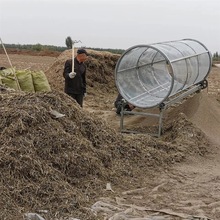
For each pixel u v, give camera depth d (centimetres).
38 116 705
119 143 796
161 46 1062
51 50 4447
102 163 727
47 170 637
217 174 779
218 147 936
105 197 642
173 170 782
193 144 906
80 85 1009
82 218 565
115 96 1617
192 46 1247
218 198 670
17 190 588
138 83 1148
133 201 639
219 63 3828
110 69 1727
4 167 612
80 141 717
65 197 599
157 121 1143
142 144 841
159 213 604
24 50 4291
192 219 592
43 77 1045
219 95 1537
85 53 1003
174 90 1027
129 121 1189
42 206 578
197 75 1225
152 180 727
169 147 871
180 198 662
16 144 653
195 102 1177
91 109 1387
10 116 700
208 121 1091
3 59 3022
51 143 679
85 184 663
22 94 789
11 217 543
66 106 769
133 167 759
